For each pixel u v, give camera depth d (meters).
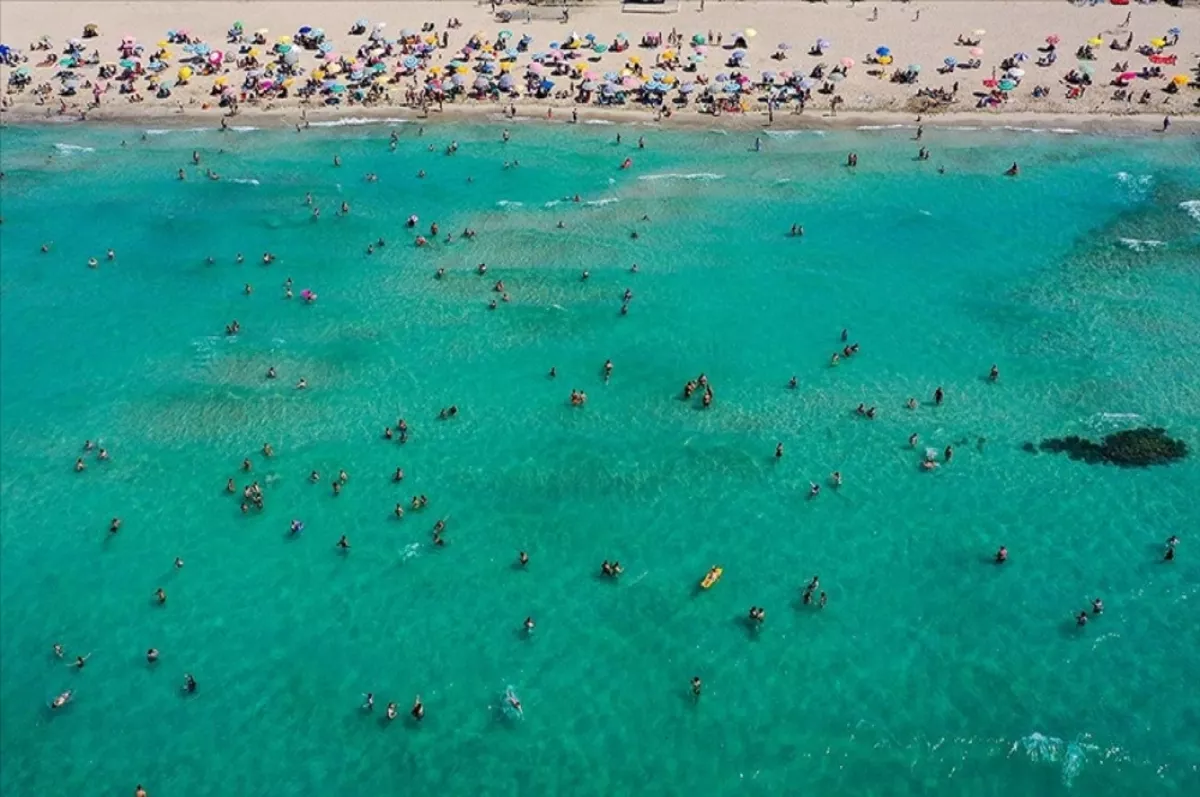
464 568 45.28
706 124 81.50
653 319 59.78
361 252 67.50
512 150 79.62
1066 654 40.38
